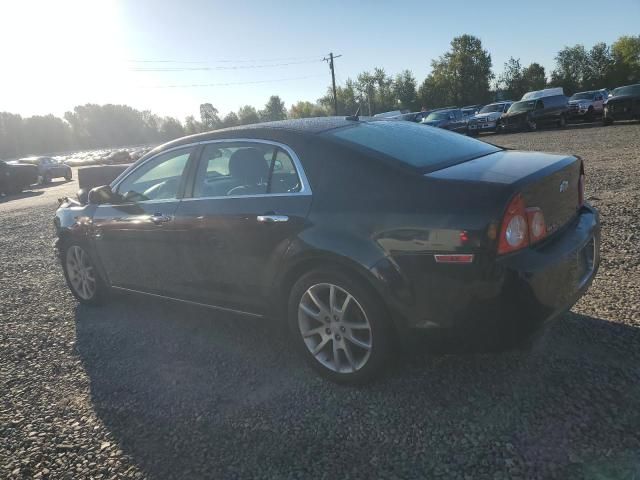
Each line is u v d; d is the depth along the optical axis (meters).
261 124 3.61
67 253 4.93
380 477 2.31
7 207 15.62
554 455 2.32
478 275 2.47
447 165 2.97
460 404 2.76
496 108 31.98
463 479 2.24
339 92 81.62
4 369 3.75
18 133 105.75
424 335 2.70
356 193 2.87
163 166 4.00
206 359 3.61
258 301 3.39
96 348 3.97
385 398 2.90
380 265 2.69
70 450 2.73
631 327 3.35
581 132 19.98
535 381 2.88
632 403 2.61
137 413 3.02
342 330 2.99
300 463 2.46
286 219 3.06
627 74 73.88
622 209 6.36
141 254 4.09
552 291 2.58
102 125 114.38
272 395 3.06
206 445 2.66
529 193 2.57
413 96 81.75
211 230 3.47
